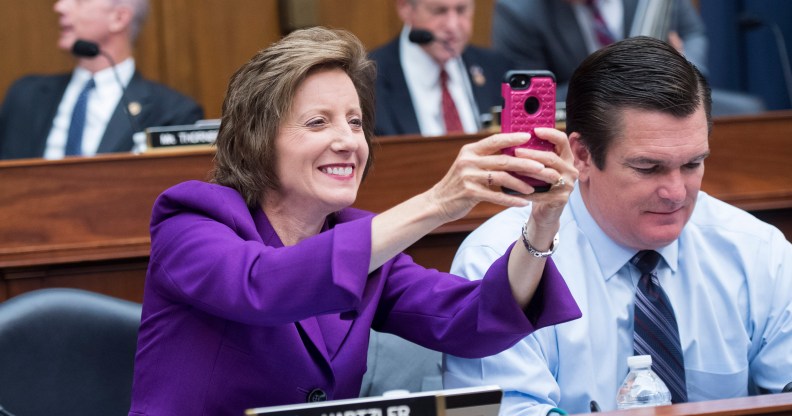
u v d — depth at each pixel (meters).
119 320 2.53
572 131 2.26
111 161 3.13
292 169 1.97
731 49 5.54
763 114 3.49
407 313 2.08
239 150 2.01
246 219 1.95
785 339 2.36
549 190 1.66
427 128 4.12
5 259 3.06
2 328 2.45
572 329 2.26
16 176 3.07
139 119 4.12
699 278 2.36
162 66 5.03
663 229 2.21
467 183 1.63
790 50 5.53
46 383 2.47
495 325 1.89
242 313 1.77
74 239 3.11
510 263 1.87
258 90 1.98
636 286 2.31
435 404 1.49
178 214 1.96
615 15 4.55
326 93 1.97
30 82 4.18
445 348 2.03
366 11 5.27
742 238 2.41
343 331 2.02
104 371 2.51
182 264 1.87
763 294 2.38
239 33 5.11
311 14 5.09
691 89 2.12
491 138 1.63
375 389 2.57
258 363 1.93
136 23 4.21
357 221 1.74
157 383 1.92
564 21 4.51
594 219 2.32
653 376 2.11
